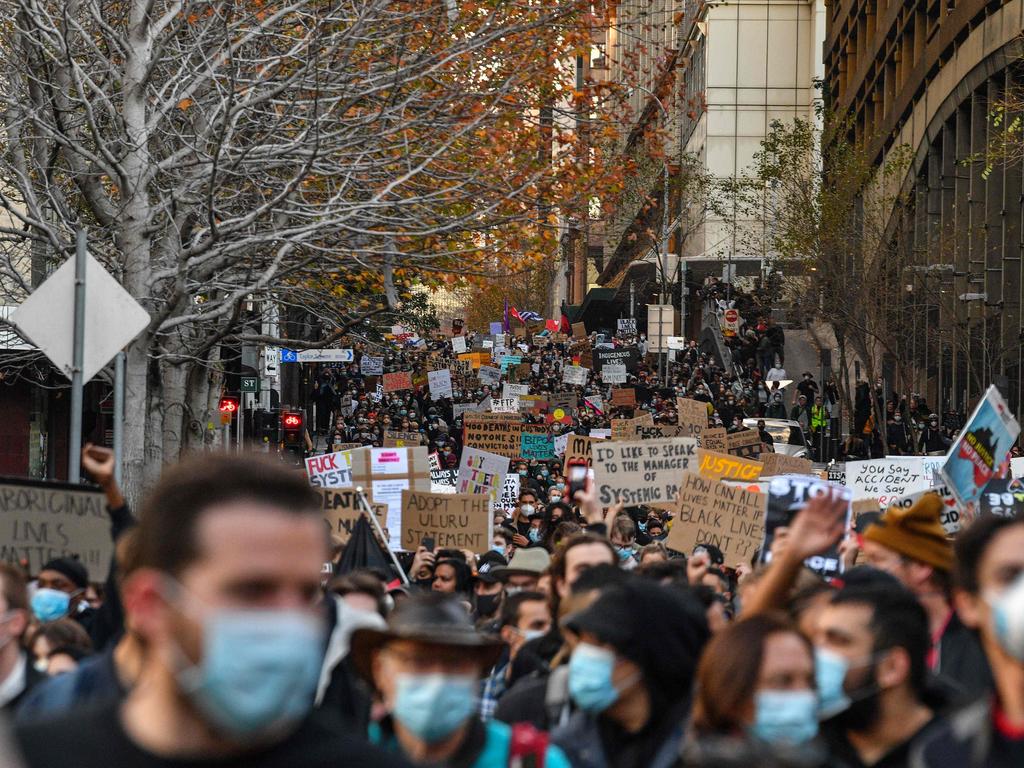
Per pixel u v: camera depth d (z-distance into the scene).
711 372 134.88
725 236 176.88
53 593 16.89
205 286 40.03
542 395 109.69
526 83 43.16
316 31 36.88
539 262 44.38
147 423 42.78
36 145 41.94
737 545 28.81
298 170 42.00
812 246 105.38
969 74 99.62
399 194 42.91
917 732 10.60
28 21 37.88
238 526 5.64
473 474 44.62
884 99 133.75
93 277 22.95
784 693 9.27
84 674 10.55
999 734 7.75
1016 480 28.34
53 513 18.00
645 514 44.12
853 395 138.38
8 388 68.88
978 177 99.00
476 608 23.41
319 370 125.00
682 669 10.72
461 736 10.24
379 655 10.59
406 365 127.31
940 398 108.38
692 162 150.25
